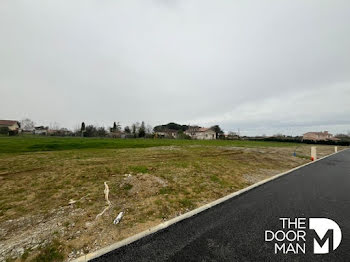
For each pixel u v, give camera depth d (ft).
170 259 8.13
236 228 10.89
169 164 28.73
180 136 184.14
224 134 247.50
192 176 22.75
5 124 181.78
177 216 12.52
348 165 37.96
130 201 14.96
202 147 65.46
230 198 16.24
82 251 8.68
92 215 12.39
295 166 36.55
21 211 13.04
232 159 39.24
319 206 14.33
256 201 15.44
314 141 175.42
